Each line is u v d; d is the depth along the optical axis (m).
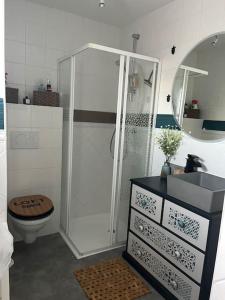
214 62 1.76
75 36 2.53
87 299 1.65
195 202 1.47
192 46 1.92
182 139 2.03
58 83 2.50
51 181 2.43
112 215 2.27
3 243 0.97
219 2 1.70
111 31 2.74
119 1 2.14
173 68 2.11
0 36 1.09
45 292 1.69
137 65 2.17
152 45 2.34
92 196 2.74
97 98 2.48
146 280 1.86
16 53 2.26
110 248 2.27
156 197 1.75
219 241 0.56
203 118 1.85
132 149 2.29
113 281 1.83
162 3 2.14
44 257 2.08
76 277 1.85
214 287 0.58
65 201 2.53
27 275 1.85
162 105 2.25
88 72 2.38
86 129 2.54
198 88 1.88
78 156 2.54
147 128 2.34
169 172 2.02
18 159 2.23
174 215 1.60
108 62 2.31
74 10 2.40
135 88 2.19
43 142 2.32
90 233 2.54
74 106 2.37
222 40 1.70
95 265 2.00
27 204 2.11
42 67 2.40
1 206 1.18
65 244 2.30
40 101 2.27
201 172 1.86
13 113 2.14
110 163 2.65
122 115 2.16
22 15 2.24
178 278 1.59
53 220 2.49
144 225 1.88
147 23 2.39
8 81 2.25
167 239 1.67
